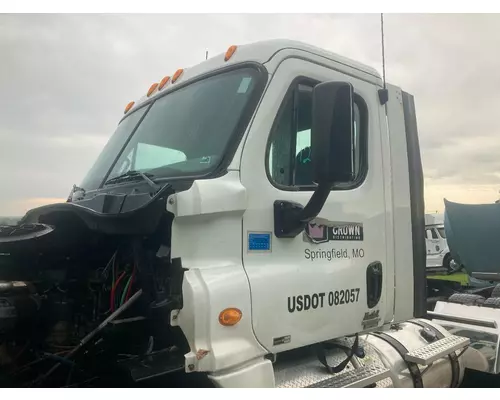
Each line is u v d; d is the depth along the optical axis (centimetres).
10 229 252
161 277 243
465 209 503
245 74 278
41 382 252
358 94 315
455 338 359
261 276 248
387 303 318
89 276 283
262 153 261
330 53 305
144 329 247
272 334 249
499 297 471
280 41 282
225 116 271
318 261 278
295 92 281
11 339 249
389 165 332
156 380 247
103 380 254
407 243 338
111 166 334
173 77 333
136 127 338
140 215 231
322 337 273
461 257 520
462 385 421
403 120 351
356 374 281
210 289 228
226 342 231
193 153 272
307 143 285
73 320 274
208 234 239
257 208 254
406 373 313
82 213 249
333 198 290
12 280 269
